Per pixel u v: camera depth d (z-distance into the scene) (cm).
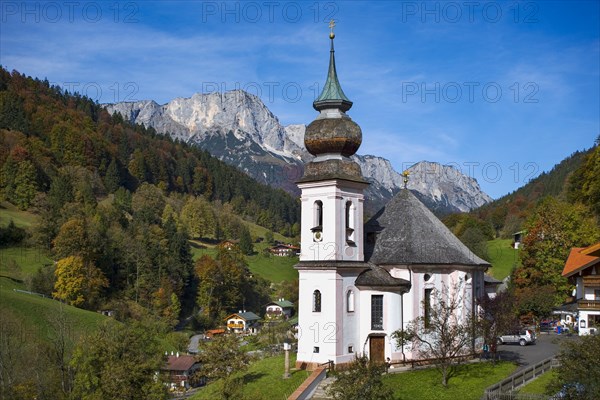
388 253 5541
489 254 13312
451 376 5041
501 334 5675
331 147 5319
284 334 9281
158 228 17850
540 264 9725
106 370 5734
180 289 16162
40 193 18762
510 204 19900
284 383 4847
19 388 6359
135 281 15625
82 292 13200
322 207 5297
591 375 3553
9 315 9481
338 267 5125
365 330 5325
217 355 5338
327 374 4988
